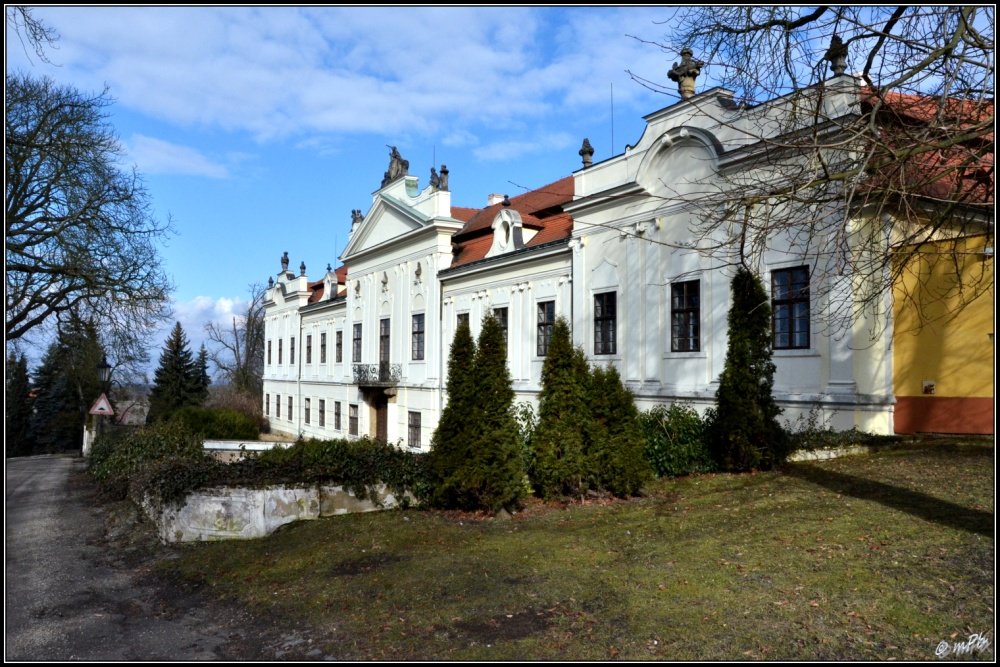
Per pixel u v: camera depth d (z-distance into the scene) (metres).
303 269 47.81
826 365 15.82
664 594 6.35
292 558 8.66
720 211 11.33
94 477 18.73
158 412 60.31
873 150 8.23
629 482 11.18
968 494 9.47
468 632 5.82
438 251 29.92
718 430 13.15
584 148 22.95
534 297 24.81
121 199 23.52
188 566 8.85
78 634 6.52
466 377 10.69
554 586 6.78
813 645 5.14
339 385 40.47
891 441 14.49
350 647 5.72
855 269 10.50
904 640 5.13
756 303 13.09
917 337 15.73
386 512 10.92
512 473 10.41
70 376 34.12
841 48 9.61
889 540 7.55
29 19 12.80
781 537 8.01
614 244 21.17
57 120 22.05
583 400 11.26
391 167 34.44
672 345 19.38
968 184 12.30
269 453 11.70
